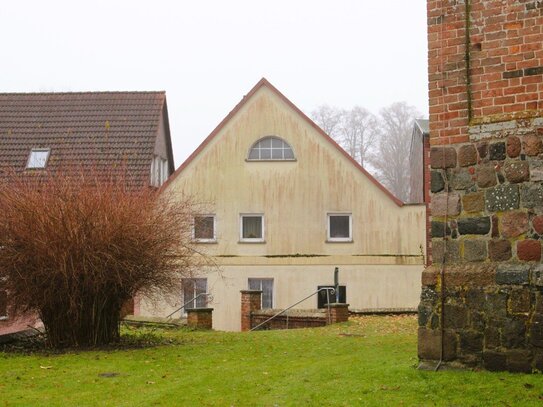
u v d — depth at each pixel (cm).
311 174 3088
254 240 3086
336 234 3089
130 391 1083
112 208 1544
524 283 1045
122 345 1614
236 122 3127
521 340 1045
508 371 1050
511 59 1086
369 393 1002
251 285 3084
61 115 3431
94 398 1040
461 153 1112
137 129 3331
